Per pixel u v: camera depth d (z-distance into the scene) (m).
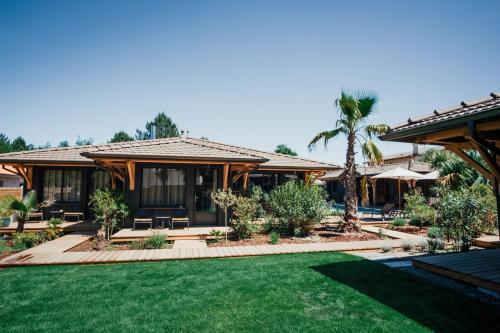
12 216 12.54
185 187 12.30
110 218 10.85
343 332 3.94
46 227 11.80
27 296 5.22
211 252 8.41
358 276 6.27
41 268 6.97
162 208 11.95
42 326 4.14
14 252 8.67
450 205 8.90
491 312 4.48
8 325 4.17
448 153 17.44
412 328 4.00
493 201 9.98
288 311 4.59
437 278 6.14
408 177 19.27
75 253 8.22
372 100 11.59
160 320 4.32
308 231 11.97
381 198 31.28
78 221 13.62
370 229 12.92
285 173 18.45
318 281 5.96
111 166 12.40
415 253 8.63
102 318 4.39
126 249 9.30
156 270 6.79
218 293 5.34
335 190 37.81
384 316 4.37
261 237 11.22
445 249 9.10
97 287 5.66
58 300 5.04
